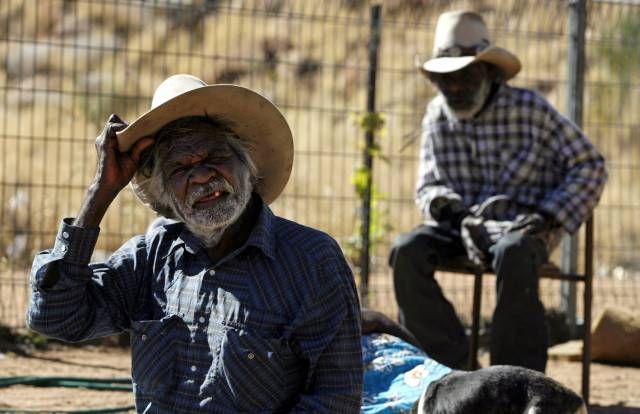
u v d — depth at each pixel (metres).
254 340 3.65
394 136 17.17
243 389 3.66
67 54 22.31
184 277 3.83
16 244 10.99
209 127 3.82
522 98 6.95
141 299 3.93
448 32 7.09
